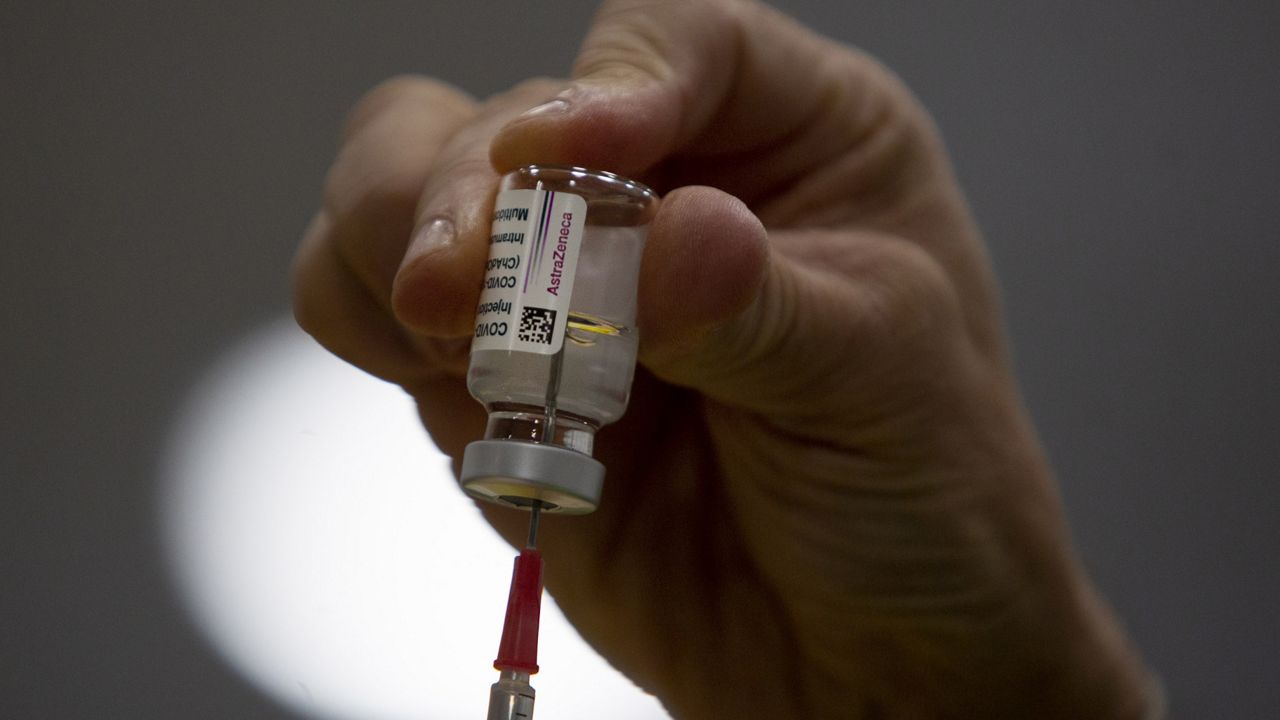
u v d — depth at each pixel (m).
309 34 0.96
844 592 0.55
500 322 0.46
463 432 0.56
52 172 0.94
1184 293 0.89
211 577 0.84
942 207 0.54
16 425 0.89
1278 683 0.84
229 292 0.93
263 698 0.80
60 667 0.84
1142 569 0.86
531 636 0.46
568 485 0.45
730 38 0.51
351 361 0.55
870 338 0.51
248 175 0.95
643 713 0.73
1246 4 0.91
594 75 0.49
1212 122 0.90
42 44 0.96
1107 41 0.91
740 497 0.56
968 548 0.54
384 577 0.80
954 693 0.56
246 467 0.86
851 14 0.92
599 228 0.46
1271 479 0.86
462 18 0.95
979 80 0.92
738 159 0.54
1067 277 0.89
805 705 0.58
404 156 0.52
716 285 0.46
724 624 0.57
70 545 0.86
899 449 0.53
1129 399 0.88
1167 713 0.83
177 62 0.96
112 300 0.92
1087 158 0.90
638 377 0.57
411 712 0.77
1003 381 0.55
